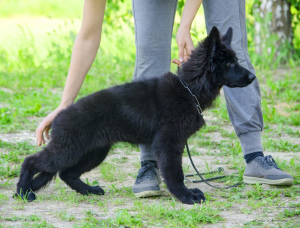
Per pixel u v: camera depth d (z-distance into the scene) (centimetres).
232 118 446
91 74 964
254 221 331
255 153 434
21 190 390
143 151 416
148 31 425
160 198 401
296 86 887
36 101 784
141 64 435
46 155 384
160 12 424
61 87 928
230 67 400
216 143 589
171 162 388
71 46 1154
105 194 414
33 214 347
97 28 421
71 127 382
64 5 2281
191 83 396
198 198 380
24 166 390
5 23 1870
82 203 384
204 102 405
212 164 508
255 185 423
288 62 1105
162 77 407
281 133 637
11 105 759
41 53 1210
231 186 429
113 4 1219
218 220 334
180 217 334
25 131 642
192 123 395
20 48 1231
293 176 443
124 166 506
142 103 395
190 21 414
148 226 324
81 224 321
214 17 434
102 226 320
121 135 399
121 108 393
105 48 1188
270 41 1080
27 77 973
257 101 438
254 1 1099
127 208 367
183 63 406
